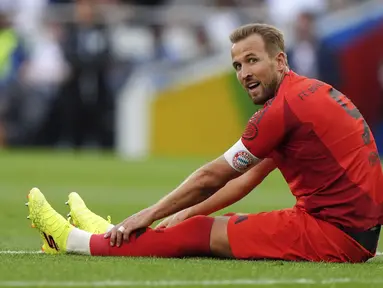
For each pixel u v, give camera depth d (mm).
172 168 50469
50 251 17312
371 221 16422
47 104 62188
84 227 17828
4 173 46562
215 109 60344
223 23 62875
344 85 58562
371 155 16625
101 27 61031
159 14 62500
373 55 58719
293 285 13891
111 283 13773
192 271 14930
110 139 62656
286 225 16469
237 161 16516
